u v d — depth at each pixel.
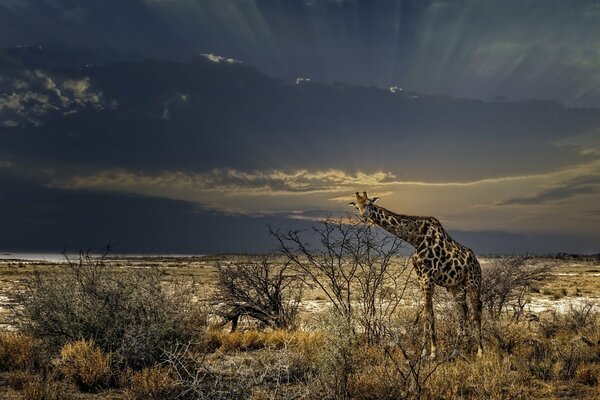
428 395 7.61
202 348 10.12
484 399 7.49
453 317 11.01
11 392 7.68
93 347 8.87
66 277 9.94
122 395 7.71
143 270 10.39
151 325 8.84
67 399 7.37
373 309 10.66
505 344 10.63
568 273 55.28
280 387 7.66
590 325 12.75
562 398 7.98
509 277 14.12
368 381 7.87
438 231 11.02
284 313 15.02
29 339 9.44
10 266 57.38
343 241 10.95
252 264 15.70
